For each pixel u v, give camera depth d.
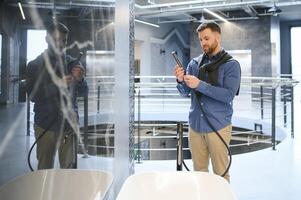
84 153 0.79
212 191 0.94
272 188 2.22
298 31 9.90
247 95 6.99
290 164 2.79
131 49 1.43
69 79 0.66
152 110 5.53
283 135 4.10
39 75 0.52
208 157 1.75
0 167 0.45
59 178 0.64
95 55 0.86
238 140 5.12
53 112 0.59
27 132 0.51
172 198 0.96
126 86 1.33
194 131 1.72
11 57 0.45
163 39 10.12
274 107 3.39
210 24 1.64
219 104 1.62
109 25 1.02
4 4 0.43
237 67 1.61
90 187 0.82
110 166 1.07
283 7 8.53
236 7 7.42
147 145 5.72
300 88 8.17
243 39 8.81
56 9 0.58
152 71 9.56
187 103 6.28
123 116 1.29
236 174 2.52
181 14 8.55
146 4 6.85
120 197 0.85
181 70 1.65
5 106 0.44
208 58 1.69
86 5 0.77
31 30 0.50
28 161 0.52
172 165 2.73
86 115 0.80
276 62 9.15
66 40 0.63
